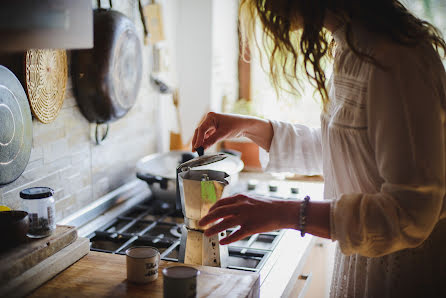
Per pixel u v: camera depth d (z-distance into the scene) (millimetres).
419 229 845
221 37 2488
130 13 1822
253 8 1092
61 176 1492
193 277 906
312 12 927
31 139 1267
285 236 1542
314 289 1679
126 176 1908
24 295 960
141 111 1982
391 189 856
